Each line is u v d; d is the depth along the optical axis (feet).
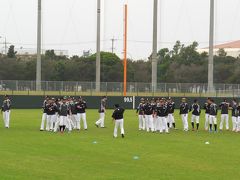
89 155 79.51
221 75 371.35
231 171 66.54
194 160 75.92
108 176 61.77
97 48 248.32
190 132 125.39
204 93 252.83
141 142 99.45
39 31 245.65
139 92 252.21
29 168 66.49
